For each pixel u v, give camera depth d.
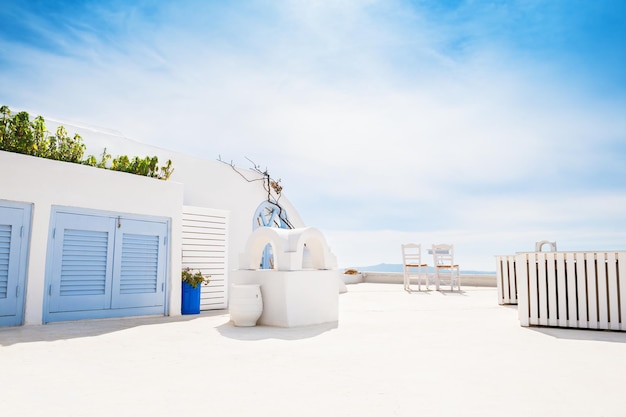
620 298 7.29
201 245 10.77
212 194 13.19
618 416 3.18
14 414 3.18
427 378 4.18
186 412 3.24
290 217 16.39
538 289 7.79
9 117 8.42
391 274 22.16
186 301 9.99
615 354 5.33
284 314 7.74
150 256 9.45
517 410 3.29
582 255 7.55
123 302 8.94
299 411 3.27
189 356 5.18
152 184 9.56
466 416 3.17
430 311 10.13
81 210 8.44
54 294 8.00
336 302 8.60
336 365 4.72
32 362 4.82
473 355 5.26
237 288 7.83
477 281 19.33
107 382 4.02
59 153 8.66
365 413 3.22
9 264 7.52
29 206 7.80
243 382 4.04
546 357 5.14
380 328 7.52
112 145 11.29
